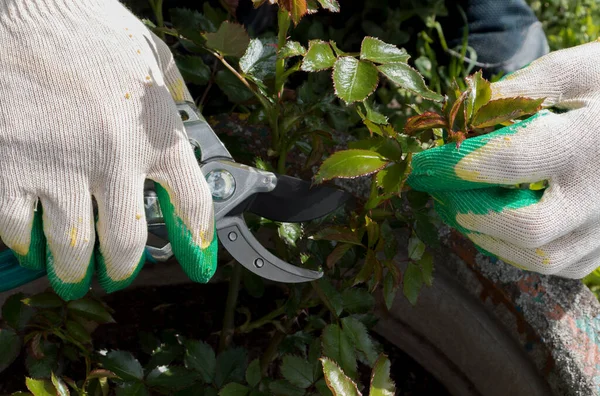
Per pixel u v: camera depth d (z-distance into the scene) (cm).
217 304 172
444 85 223
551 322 131
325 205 115
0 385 153
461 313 148
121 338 166
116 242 104
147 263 166
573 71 115
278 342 146
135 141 103
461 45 221
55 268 106
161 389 135
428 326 159
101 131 101
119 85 103
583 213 107
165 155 105
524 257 112
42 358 136
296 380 124
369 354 124
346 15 223
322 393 122
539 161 103
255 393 128
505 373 143
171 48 161
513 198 108
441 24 229
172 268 168
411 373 169
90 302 138
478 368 152
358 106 116
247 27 192
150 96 105
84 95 101
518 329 139
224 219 111
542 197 108
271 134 138
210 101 177
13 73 101
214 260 109
